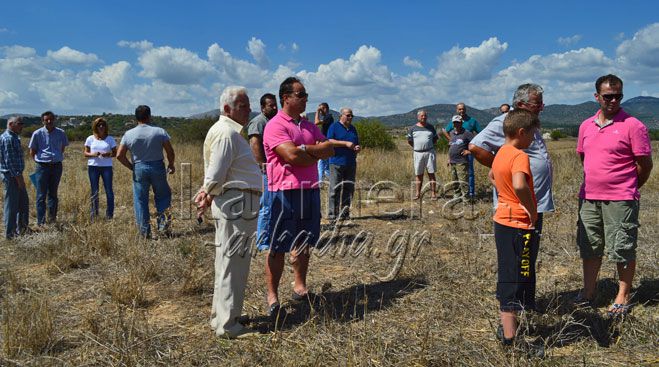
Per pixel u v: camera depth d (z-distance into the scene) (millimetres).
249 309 4488
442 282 4930
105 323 4086
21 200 7328
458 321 4070
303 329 3918
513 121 3432
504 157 3441
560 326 3838
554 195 9867
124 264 5562
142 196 7016
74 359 3512
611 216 4047
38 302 4184
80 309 4441
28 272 5566
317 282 5156
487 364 3352
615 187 4027
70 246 6062
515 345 3494
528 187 3279
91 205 8156
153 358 3543
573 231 6797
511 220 3459
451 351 3533
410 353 3520
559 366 3289
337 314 4289
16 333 3658
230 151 3758
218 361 3527
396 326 3996
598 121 4160
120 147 6941
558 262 5523
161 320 4234
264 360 3484
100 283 5078
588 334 3758
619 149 4004
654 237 6168
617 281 4691
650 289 4469
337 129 7926
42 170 7812
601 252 4258
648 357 3416
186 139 25016
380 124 26609
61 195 9758
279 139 4238
